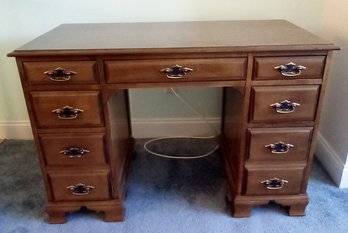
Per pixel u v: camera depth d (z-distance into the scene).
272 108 1.20
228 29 1.41
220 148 1.82
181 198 1.52
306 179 1.33
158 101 1.95
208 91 1.92
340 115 1.54
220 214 1.41
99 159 1.27
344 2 1.46
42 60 1.10
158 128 2.02
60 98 1.16
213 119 2.00
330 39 1.63
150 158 1.84
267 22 1.58
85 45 1.14
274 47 1.10
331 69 1.63
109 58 1.11
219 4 1.71
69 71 1.12
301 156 1.29
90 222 1.38
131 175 1.69
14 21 1.74
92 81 1.14
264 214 1.41
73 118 1.19
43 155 1.26
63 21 1.74
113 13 1.73
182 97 1.94
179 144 1.98
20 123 2.01
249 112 1.21
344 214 1.39
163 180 1.65
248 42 1.14
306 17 1.73
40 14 1.72
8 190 1.57
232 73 1.14
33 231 1.33
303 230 1.31
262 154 1.28
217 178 1.66
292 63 1.13
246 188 1.35
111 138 1.25
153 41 1.19
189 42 1.16
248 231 1.31
